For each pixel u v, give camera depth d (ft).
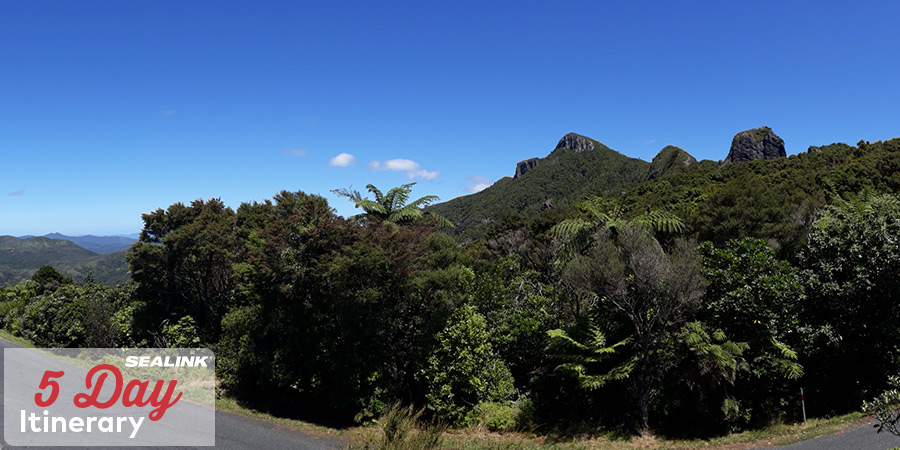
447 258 42.55
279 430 32.96
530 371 36.78
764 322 29.96
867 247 31.04
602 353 31.40
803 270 32.76
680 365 30.73
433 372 35.04
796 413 31.12
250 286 38.47
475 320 36.19
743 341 30.40
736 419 30.32
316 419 35.58
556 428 32.35
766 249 32.71
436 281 37.96
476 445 29.53
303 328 35.88
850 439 26.76
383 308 35.35
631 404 31.86
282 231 35.06
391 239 34.94
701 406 29.86
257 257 35.22
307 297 34.55
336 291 33.47
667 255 32.40
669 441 29.53
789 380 31.30
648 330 29.58
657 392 30.78
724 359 27.50
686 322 31.07
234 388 41.27
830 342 30.50
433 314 37.52
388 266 34.47
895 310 30.78
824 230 34.12
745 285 30.53
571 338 32.37
